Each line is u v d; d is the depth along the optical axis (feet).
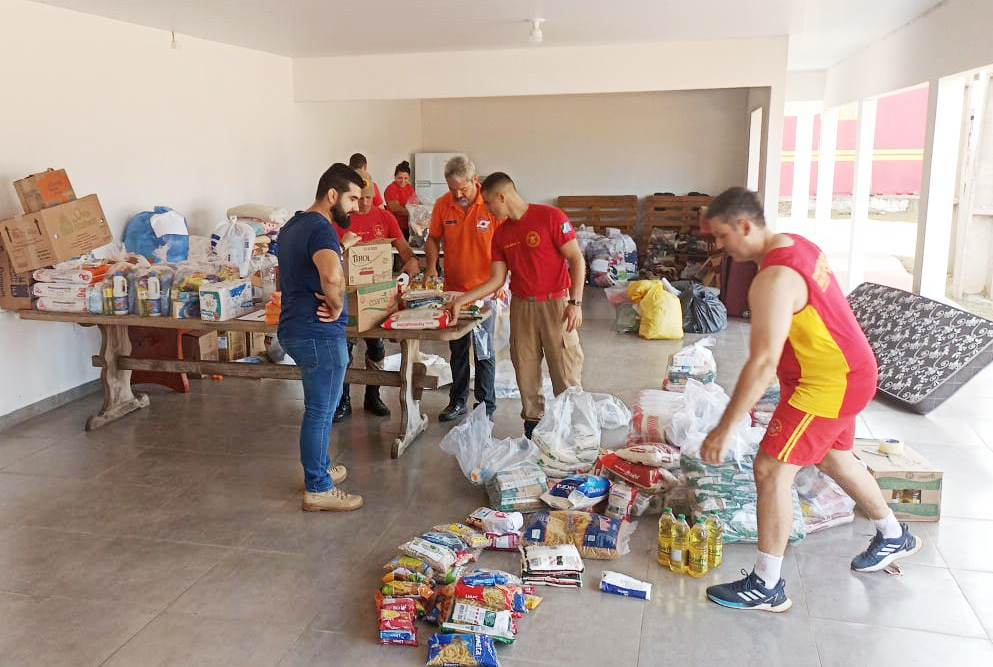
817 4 18.10
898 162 48.34
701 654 8.32
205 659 8.33
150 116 19.57
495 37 22.25
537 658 8.28
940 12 19.21
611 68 24.12
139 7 16.87
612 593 9.50
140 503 12.12
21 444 14.69
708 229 8.45
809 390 8.30
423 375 14.34
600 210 37.68
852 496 9.64
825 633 8.65
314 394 11.38
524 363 13.51
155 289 14.35
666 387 15.46
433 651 8.19
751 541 10.60
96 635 8.76
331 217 11.73
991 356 15.46
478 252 14.97
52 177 14.85
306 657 8.36
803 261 7.95
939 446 14.01
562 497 11.32
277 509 11.89
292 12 18.01
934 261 20.97
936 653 8.29
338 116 30.40
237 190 23.59
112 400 15.90
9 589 9.71
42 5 16.19
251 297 14.70
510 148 38.68
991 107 25.55
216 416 16.15
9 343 15.65
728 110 36.27
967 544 10.51
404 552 10.11
